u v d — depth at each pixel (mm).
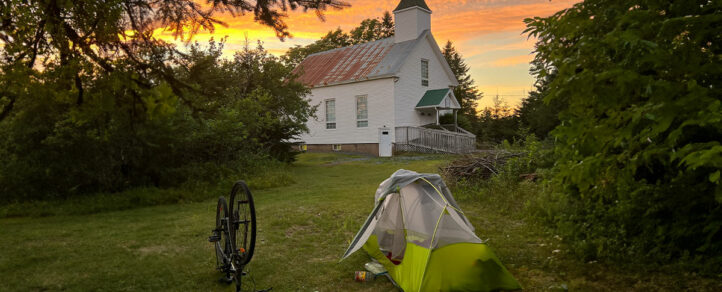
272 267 5980
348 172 18062
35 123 10773
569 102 4379
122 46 3418
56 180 11484
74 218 9578
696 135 4359
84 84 3365
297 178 16219
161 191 12039
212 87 3795
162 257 6457
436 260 5023
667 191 5617
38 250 6785
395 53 28891
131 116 3736
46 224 8883
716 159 3129
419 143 26984
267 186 13766
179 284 5387
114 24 3195
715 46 4008
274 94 21141
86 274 5691
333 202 10812
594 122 4211
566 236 6840
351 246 5980
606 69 3773
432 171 16469
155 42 3467
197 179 13242
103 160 11836
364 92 28359
